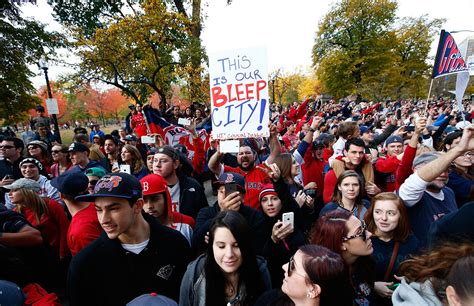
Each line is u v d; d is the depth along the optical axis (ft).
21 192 8.95
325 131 28.60
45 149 17.29
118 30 35.81
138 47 37.91
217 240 5.05
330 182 11.18
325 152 17.49
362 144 10.43
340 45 121.29
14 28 33.42
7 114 37.83
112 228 5.33
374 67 110.73
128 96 47.52
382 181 11.60
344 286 4.09
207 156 17.97
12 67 35.01
